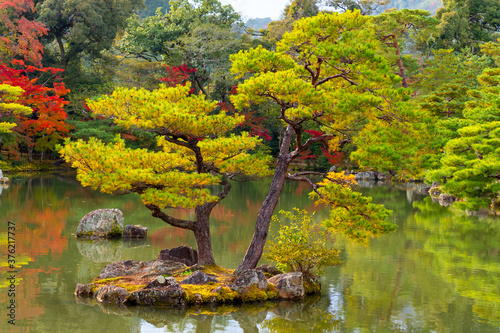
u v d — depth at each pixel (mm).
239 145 14406
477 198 24016
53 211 28156
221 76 58625
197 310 12297
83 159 12703
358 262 17906
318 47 12875
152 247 19641
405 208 33000
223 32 58250
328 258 14555
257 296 13070
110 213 21859
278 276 14016
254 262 14148
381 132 12766
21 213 27125
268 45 71312
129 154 14008
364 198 13656
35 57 53625
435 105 39531
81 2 58844
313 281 14242
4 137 44281
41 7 61219
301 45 13648
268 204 14406
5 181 42406
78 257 17719
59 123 47156
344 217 13805
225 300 12805
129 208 30109
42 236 21281
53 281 14570
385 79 13195
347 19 13352
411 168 12602
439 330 11188
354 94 12422
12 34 57375
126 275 14570
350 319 11875
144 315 11867
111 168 12836
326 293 14078
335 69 14305
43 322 11211
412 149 12711
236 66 12438
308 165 65000
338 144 14156
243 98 12258
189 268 14648
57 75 60188
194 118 12445
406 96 13031
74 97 58188
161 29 61594
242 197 39094
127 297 12648
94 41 65000
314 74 14250
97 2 62219
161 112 12055
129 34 62656
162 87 13797
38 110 49219
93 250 18906
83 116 60125
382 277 15891
